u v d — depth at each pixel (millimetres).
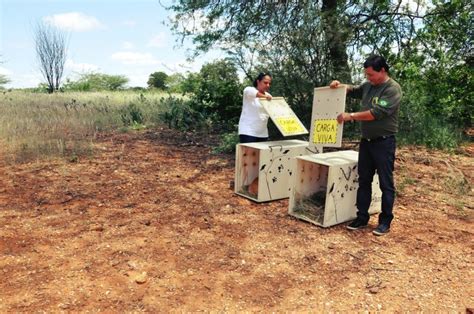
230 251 3721
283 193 5191
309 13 6871
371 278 3295
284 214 4680
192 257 3592
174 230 4152
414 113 8461
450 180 5883
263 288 3135
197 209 4770
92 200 4980
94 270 3336
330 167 4129
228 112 10141
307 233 4148
